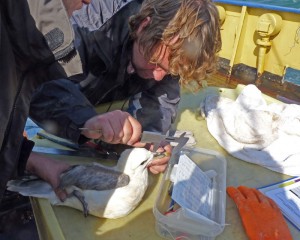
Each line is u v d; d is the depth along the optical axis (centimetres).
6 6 56
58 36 60
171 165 99
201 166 109
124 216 88
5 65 60
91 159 109
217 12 96
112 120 91
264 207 92
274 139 125
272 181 110
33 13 57
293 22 255
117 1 117
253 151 121
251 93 149
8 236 134
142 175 85
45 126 101
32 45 60
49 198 87
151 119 121
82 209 86
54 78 66
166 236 84
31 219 139
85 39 115
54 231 79
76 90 105
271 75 281
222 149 126
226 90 169
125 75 123
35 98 100
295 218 94
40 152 109
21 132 70
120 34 113
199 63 95
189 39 90
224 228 88
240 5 276
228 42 300
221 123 136
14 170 74
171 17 91
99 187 83
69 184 84
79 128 94
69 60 64
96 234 83
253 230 85
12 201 133
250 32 287
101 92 133
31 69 65
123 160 86
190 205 83
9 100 64
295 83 265
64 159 108
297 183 109
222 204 92
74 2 69
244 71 300
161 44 95
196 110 151
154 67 108
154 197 96
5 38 58
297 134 126
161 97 124
